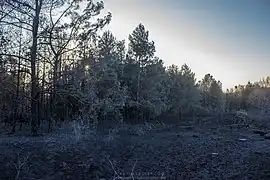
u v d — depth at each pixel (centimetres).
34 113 2464
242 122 5244
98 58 2678
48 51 2566
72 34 2592
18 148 1734
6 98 2719
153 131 3869
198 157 2073
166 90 5575
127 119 4856
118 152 2084
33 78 2466
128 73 4903
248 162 1873
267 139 3138
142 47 4941
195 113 6881
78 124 2555
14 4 2327
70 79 2572
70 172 1559
